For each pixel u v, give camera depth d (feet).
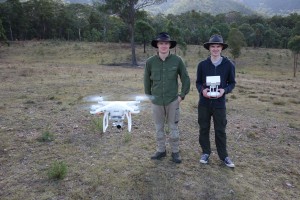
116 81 46.65
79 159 16.11
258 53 147.84
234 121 24.91
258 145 19.67
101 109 12.86
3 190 13.05
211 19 233.55
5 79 43.78
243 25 188.75
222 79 14.97
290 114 29.55
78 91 35.83
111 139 19.08
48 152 16.89
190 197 13.07
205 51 135.74
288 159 17.76
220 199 13.09
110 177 14.28
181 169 15.30
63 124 21.75
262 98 38.86
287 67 120.78
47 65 72.28
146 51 126.52
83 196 12.78
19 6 167.02
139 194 13.10
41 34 183.83
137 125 22.02
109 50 126.52
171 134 15.69
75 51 122.31
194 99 33.81
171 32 119.75
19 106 26.81
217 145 16.02
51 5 188.34
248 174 15.38
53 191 13.05
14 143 17.98
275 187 14.44
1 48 122.31
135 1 102.89
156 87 14.90
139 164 15.66
